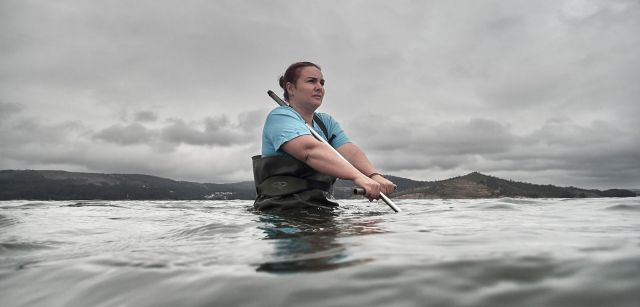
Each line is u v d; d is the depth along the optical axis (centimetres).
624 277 86
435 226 203
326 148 337
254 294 94
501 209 348
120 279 121
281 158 357
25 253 184
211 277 111
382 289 89
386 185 361
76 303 107
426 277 95
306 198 349
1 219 351
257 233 203
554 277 89
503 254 112
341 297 87
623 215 263
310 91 401
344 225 221
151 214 407
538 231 171
